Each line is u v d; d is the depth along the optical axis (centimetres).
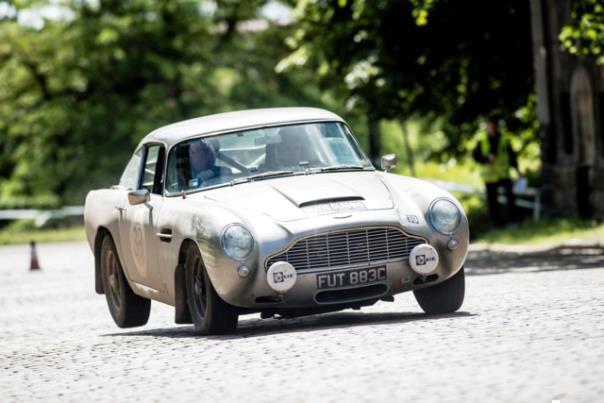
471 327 2566
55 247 10275
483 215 8662
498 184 7406
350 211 2856
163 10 16000
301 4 8475
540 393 1773
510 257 5522
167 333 3238
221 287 2827
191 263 2966
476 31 7825
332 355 2331
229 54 16575
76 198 16050
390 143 15862
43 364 2709
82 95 16412
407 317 3038
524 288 3581
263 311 2903
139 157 3484
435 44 7988
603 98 6756
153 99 15612
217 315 2894
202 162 3166
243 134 3209
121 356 2698
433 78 8344
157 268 3166
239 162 3148
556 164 7212
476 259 5597
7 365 2761
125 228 3394
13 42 16250
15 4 16438
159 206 3180
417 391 1875
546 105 7225
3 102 16412
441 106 8725
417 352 2267
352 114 8906
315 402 1867
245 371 2255
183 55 16188
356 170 3166
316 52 8450
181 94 16212
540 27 7225
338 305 2856
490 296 3412
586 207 6862
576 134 6975
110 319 3962
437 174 12419
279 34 16450
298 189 2961
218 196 3027
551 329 2436
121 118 15800
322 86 8944
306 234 2800
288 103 16312
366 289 2880
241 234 2808
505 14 7731
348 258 2828
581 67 6888
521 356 2120
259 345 2594
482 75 8112
